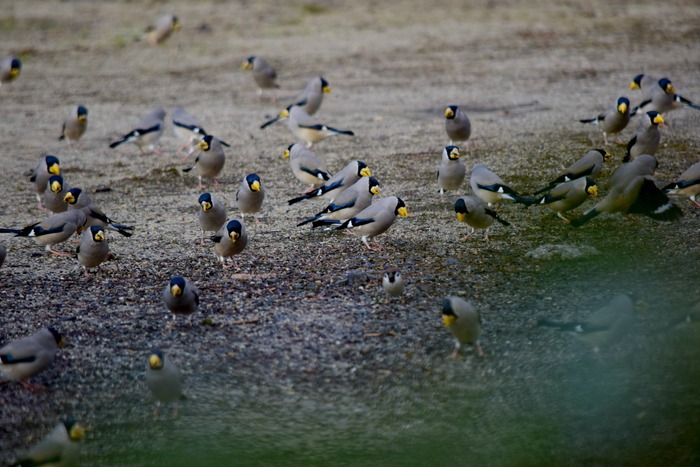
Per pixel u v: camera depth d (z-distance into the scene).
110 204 17.34
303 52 30.45
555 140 20.02
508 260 13.52
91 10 36.34
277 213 16.50
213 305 12.42
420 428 9.43
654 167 13.95
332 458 8.91
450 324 10.26
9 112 24.70
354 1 37.56
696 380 9.88
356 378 10.39
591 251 13.50
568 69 26.95
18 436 9.46
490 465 8.80
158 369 9.48
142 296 12.86
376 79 26.88
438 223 15.38
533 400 9.82
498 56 29.00
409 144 20.53
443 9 36.22
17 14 35.53
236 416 9.73
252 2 37.19
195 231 15.64
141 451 9.13
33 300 12.78
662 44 29.62
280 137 21.91
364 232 14.08
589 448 9.02
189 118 20.47
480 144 20.08
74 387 10.42
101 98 25.95
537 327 11.30
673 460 8.75
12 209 17.27
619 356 10.49
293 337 11.38
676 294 11.80
